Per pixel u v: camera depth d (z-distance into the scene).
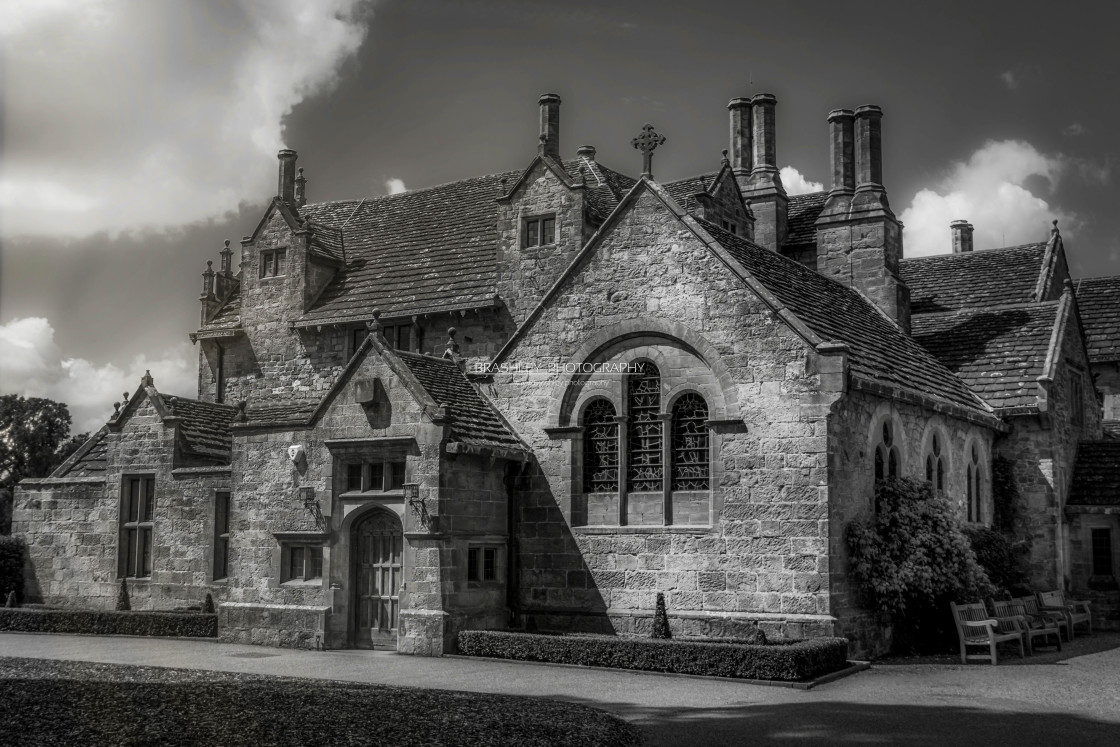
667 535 22.53
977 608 21.73
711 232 24.44
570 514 23.75
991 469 28.97
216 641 24.66
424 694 16.05
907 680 18.50
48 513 31.64
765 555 21.33
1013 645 23.47
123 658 21.22
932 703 16.12
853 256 32.53
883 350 25.73
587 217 28.41
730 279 22.50
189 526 29.05
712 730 14.06
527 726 13.63
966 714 15.23
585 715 14.52
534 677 18.64
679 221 23.30
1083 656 21.92
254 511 24.66
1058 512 28.31
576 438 24.02
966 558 22.97
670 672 18.92
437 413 22.11
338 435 23.58
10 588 31.42
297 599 23.69
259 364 33.16
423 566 21.95
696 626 21.75
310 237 33.06
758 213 35.00
